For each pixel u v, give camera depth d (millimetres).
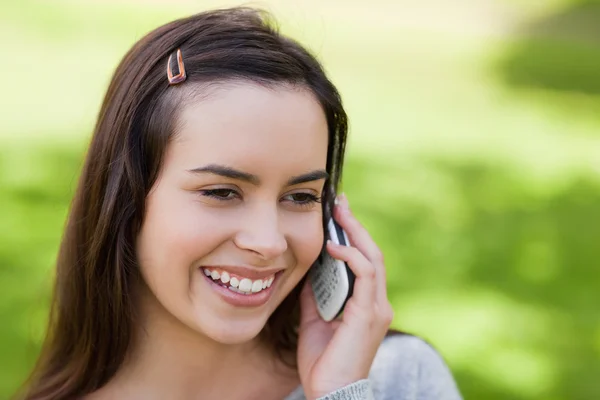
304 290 2080
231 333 1773
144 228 1804
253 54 1724
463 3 24609
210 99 1692
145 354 1954
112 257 1871
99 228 1859
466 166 10219
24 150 8977
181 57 1753
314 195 1800
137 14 18312
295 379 2066
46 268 5973
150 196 1777
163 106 1742
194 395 1979
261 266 1735
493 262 6977
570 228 8156
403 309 5820
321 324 2045
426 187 9047
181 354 1946
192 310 1786
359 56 17484
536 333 5629
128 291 1888
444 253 7051
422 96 14562
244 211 1721
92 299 1919
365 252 2006
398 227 7586
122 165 1808
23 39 15273
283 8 8086
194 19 1854
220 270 1752
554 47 19906
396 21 22094
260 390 2027
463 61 18188
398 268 6605
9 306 5352
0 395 4348
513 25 22797
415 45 19531
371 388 1991
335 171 1973
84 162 1951
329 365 1875
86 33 16250
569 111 14445
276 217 1724
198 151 1692
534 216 8469
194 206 1712
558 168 10617
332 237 1998
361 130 11664
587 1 25234
